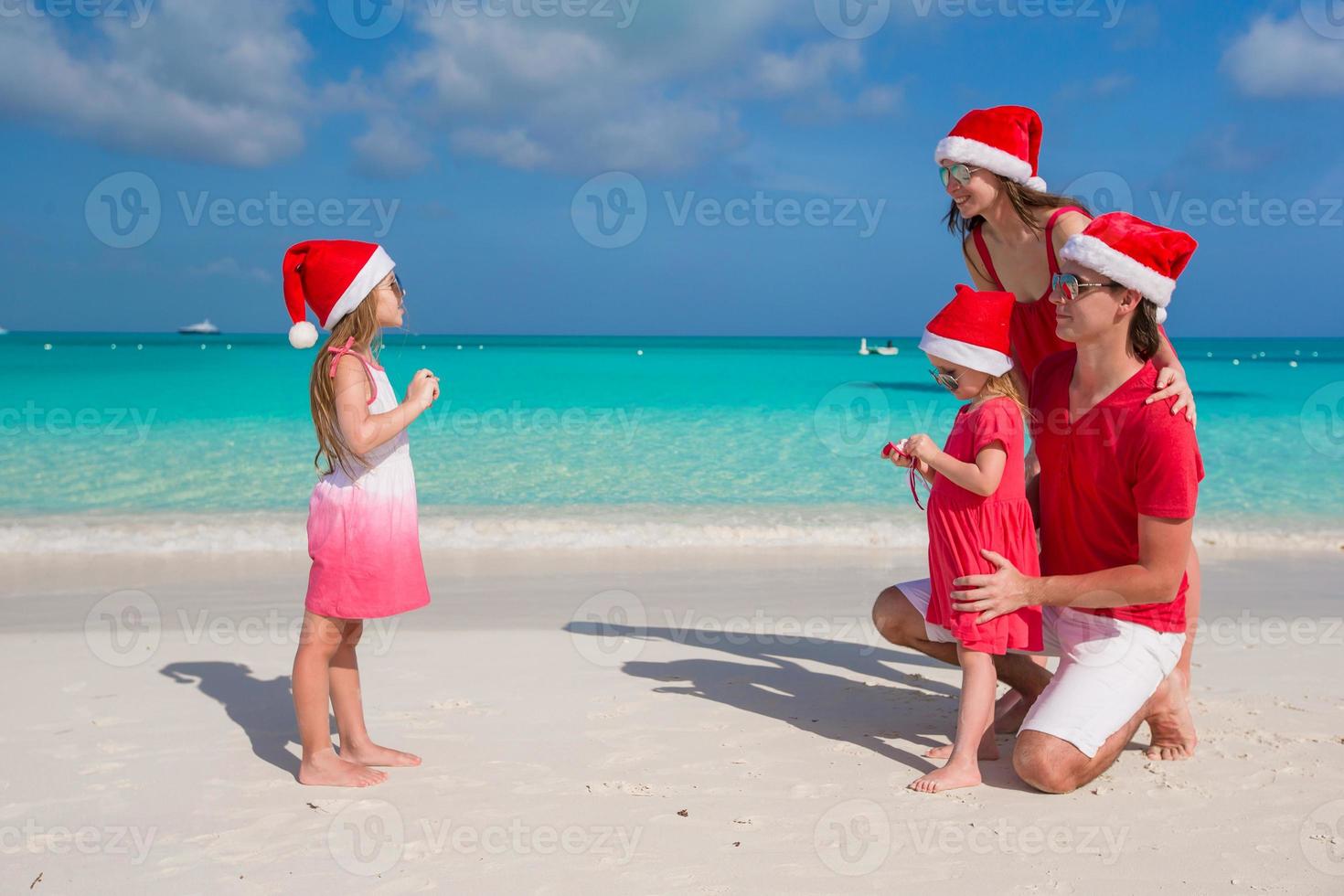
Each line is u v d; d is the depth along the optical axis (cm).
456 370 3098
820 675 471
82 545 815
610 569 746
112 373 2595
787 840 285
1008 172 388
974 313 339
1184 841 283
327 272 328
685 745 369
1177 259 325
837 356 4838
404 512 334
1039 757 316
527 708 413
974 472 331
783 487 1136
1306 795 316
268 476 1148
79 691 433
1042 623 356
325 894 252
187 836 288
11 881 258
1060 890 254
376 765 345
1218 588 687
